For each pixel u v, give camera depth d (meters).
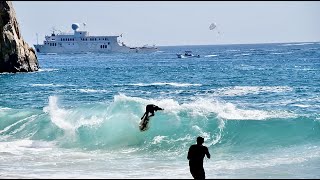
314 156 62.72
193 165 48.50
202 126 74.50
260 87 176.25
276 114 81.62
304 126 74.25
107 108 80.56
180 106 80.50
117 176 53.62
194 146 48.88
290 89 165.12
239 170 56.31
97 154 68.19
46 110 88.12
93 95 155.38
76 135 75.81
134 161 63.16
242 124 74.81
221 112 80.56
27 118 83.25
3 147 72.31
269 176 52.81
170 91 169.00
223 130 73.50
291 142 70.44
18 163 62.16
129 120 75.44
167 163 61.50
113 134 74.44
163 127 74.50
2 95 156.25
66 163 62.16
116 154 68.00
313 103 124.44
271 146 69.31
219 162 61.47
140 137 73.31
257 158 63.09
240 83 198.62
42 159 64.69
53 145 74.00
